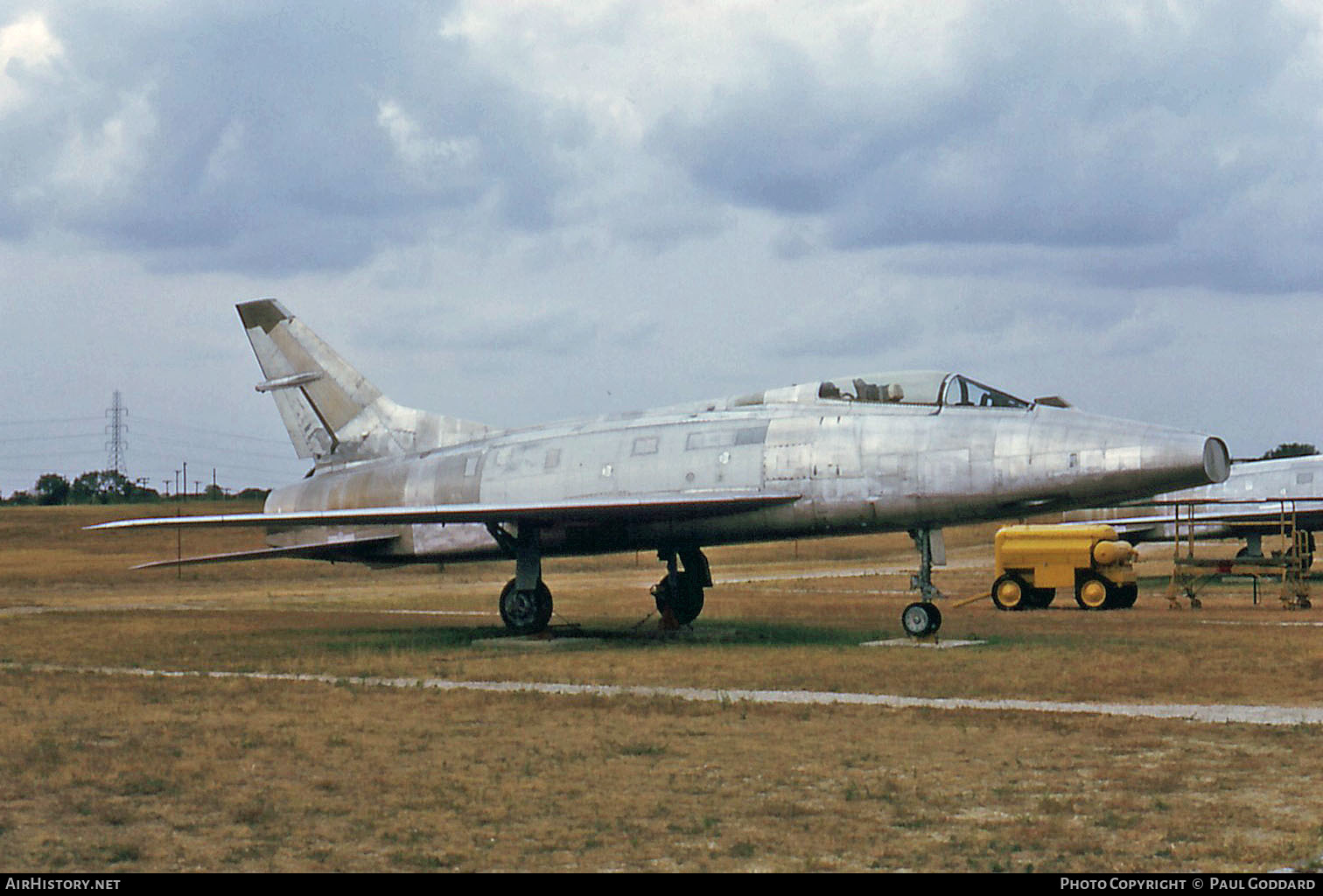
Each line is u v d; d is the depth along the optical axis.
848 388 23.92
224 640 25.41
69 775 11.31
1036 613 30.67
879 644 22.34
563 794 10.54
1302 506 44.28
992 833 9.24
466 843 9.12
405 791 10.67
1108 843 8.95
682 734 13.24
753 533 24.08
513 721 14.22
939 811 9.88
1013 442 21.81
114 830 9.53
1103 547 32.03
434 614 33.84
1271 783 10.67
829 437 23.25
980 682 16.84
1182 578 33.94
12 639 25.89
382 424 29.45
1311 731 12.95
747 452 23.83
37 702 16.16
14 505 135.75
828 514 23.06
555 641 23.98
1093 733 13.01
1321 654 19.72
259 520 23.69
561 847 8.99
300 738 13.20
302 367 30.36
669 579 26.50
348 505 28.66
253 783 11.02
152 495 143.50
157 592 49.16
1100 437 21.31
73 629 28.62
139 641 25.17
